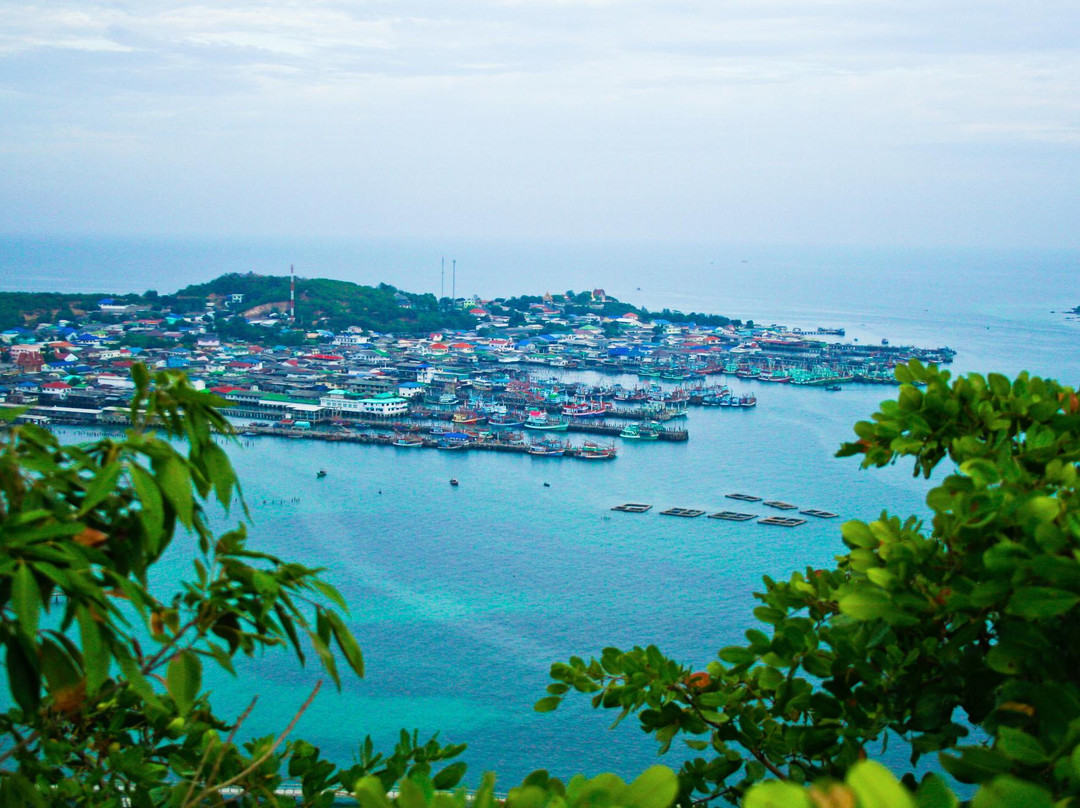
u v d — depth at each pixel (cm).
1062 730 405
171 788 652
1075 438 678
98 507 461
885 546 569
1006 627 473
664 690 705
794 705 652
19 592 371
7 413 449
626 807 299
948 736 554
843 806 243
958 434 703
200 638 477
